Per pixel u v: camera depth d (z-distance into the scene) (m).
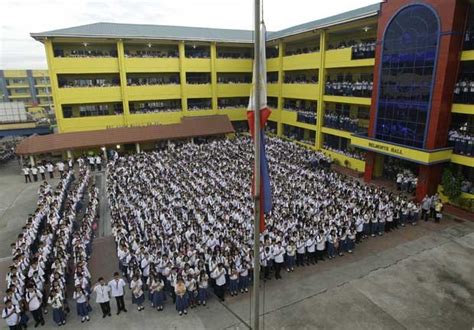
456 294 14.40
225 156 32.47
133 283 13.53
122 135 37.81
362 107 33.16
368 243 18.77
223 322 12.96
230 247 15.37
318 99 36.06
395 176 28.28
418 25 22.47
